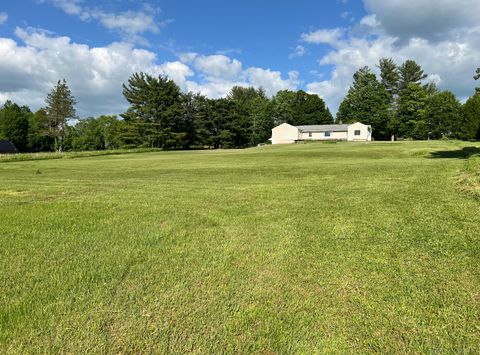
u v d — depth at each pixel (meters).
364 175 10.70
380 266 3.64
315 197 7.39
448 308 2.80
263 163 18.48
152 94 55.12
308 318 2.72
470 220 5.04
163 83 56.12
